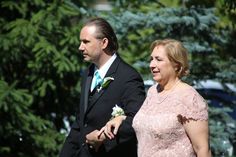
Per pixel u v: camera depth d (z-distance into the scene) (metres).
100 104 8.91
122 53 15.60
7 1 15.58
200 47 14.91
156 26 15.20
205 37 15.27
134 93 8.78
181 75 8.21
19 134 14.95
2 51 15.28
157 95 8.26
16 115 14.62
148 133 8.07
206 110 7.98
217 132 14.45
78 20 15.94
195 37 15.18
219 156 14.53
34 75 15.55
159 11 15.32
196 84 15.11
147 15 15.22
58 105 16.19
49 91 15.88
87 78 9.16
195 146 7.91
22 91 14.75
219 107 15.35
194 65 15.03
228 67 15.34
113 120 8.62
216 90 15.50
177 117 7.94
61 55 15.04
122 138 8.65
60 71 14.88
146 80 14.77
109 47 8.98
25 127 14.80
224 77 15.31
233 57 15.58
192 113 7.89
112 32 9.02
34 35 15.07
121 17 15.41
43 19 15.28
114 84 8.88
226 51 15.54
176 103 7.99
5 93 14.30
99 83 8.97
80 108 9.17
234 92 15.50
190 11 15.13
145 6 16.34
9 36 15.16
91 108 8.97
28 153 15.18
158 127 7.97
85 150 9.00
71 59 15.20
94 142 8.74
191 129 7.89
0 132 14.62
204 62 15.18
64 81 15.86
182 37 15.12
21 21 15.32
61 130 16.39
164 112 8.04
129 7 16.47
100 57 8.97
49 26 15.19
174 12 15.20
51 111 16.27
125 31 15.39
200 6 15.47
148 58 15.16
